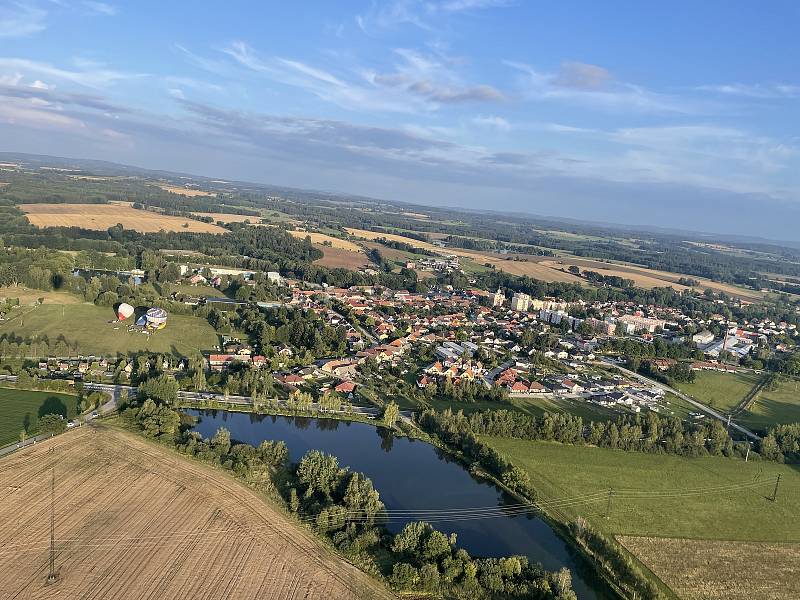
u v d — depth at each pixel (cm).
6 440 16562
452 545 13225
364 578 12069
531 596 12019
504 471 17600
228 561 11869
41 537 12019
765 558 14475
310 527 13525
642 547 14525
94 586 10706
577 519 15025
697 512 16562
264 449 17025
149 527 12725
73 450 16175
